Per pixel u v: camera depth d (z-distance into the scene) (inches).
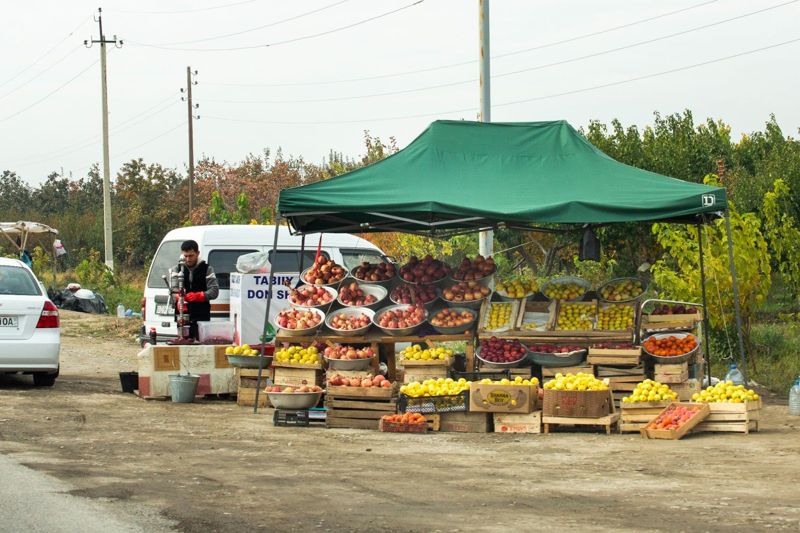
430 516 305.7
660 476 376.5
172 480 361.7
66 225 2289.6
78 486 344.5
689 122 1179.3
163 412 550.9
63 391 619.8
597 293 584.4
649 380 512.7
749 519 299.0
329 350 557.9
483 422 503.5
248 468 390.6
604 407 497.4
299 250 703.7
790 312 1008.9
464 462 412.2
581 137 609.3
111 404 574.2
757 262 729.0
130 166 2327.8
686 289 719.7
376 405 512.4
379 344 595.2
